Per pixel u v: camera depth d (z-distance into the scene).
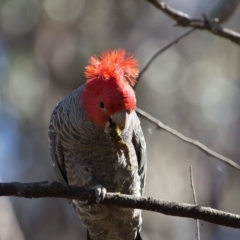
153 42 16.45
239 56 16.56
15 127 15.17
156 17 16.69
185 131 15.88
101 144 8.26
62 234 15.07
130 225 9.12
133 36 16.27
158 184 15.09
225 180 16.06
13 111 14.95
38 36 15.42
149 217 14.80
